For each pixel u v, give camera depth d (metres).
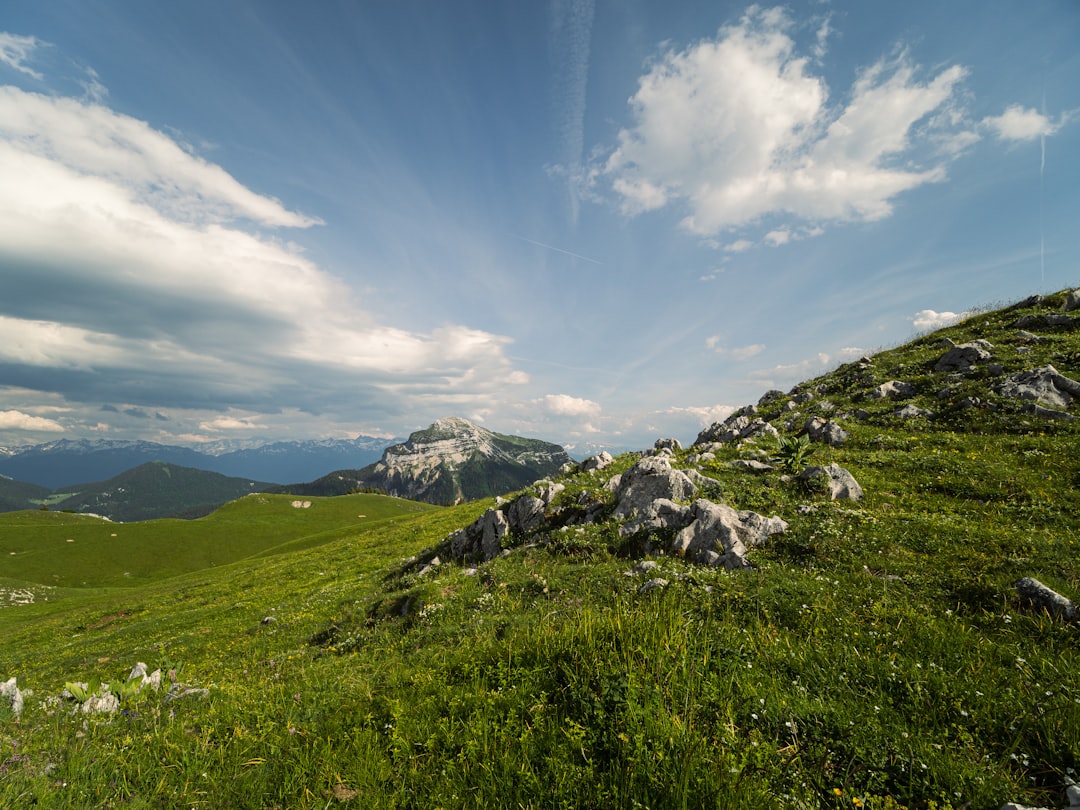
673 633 8.39
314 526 138.75
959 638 8.29
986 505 15.98
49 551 105.19
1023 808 4.63
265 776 6.74
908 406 25.89
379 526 85.00
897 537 13.64
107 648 29.64
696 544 15.28
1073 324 29.03
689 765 5.31
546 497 22.61
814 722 6.30
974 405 23.91
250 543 121.88
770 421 32.28
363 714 8.14
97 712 10.07
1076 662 7.27
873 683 7.18
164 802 6.40
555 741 6.31
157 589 61.00
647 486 19.20
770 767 5.49
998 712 6.23
